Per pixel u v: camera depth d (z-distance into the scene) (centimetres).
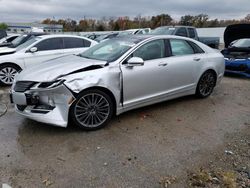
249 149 324
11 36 1354
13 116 421
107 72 364
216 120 421
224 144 336
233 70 774
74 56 454
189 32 1191
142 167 279
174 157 301
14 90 356
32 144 325
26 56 669
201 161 293
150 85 420
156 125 394
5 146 319
